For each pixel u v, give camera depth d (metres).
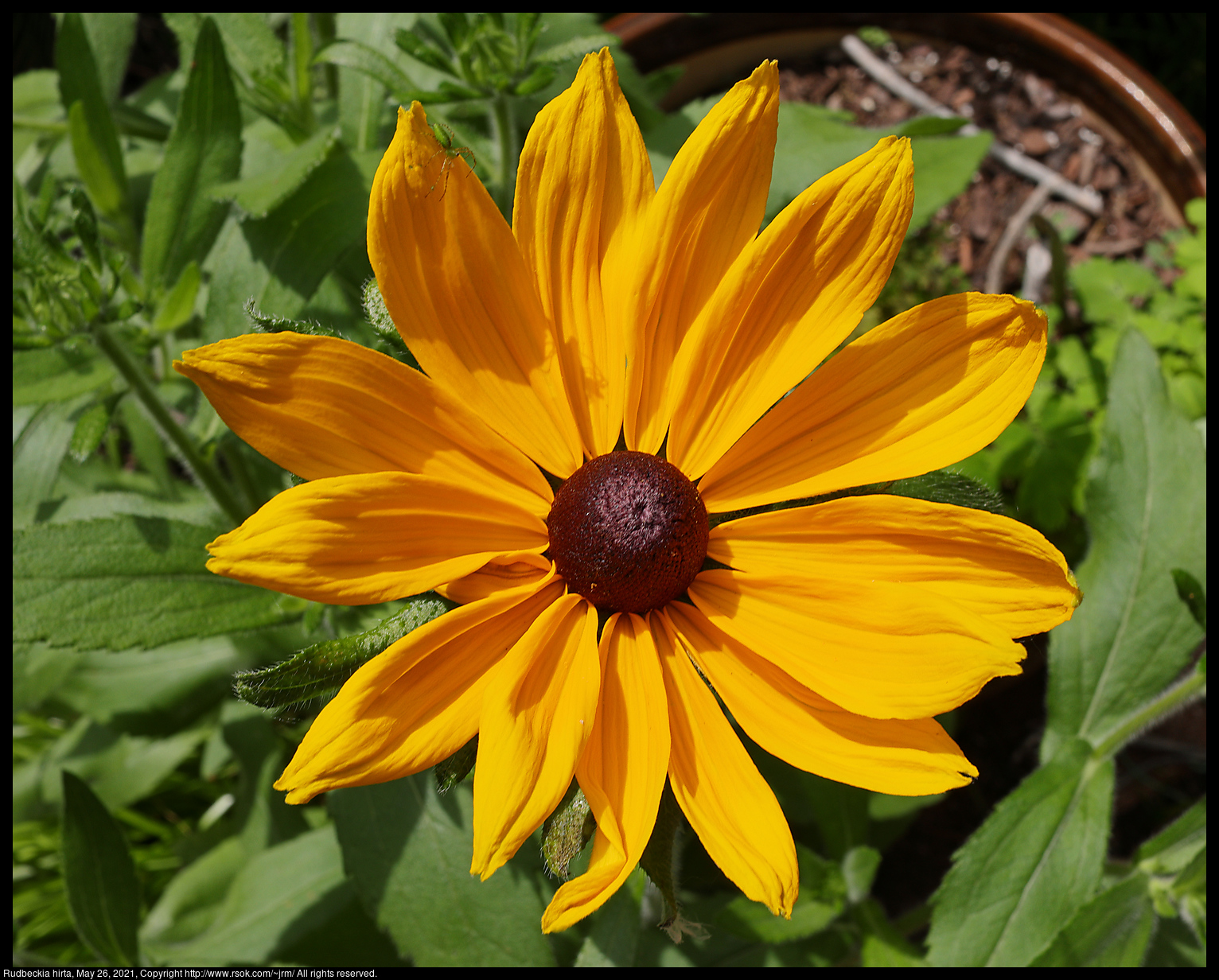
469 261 0.24
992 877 0.29
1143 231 0.43
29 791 0.35
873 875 0.31
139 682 0.34
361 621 0.30
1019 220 0.43
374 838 0.29
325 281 0.31
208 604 0.28
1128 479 0.31
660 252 0.24
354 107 0.31
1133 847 0.39
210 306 0.29
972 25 0.44
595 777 0.24
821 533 0.25
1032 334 0.24
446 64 0.29
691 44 0.44
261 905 0.32
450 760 0.24
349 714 0.23
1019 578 0.24
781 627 0.24
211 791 0.38
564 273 0.25
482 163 0.31
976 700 0.39
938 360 0.24
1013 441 0.36
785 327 0.25
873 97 0.46
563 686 0.24
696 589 0.25
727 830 0.23
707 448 0.25
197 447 0.30
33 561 0.28
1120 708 0.30
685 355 0.25
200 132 0.29
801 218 0.24
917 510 0.24
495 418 0.25
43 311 0.27
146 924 0.34
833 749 0.24
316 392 0.23
